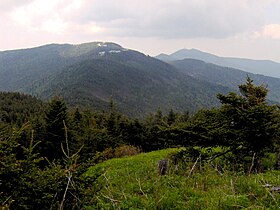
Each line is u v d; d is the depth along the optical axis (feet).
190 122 49.83
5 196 21.79
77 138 102.42
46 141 92.38
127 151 120.78
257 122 43.57
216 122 47.67
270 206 25.45
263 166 49.34
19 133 24.64
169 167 41.96
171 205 27.81
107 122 172.14
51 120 94.53
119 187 37.06
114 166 66.64
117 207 27.02
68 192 25.52
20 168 23.12
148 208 27.04
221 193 28.48
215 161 49.03
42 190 23.35
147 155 81.87
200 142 48.29
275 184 32.24
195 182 34.63
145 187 34.81
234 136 46.11
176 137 51.16
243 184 31.99
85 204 26.45
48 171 25.21
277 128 44.78
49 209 23.73
